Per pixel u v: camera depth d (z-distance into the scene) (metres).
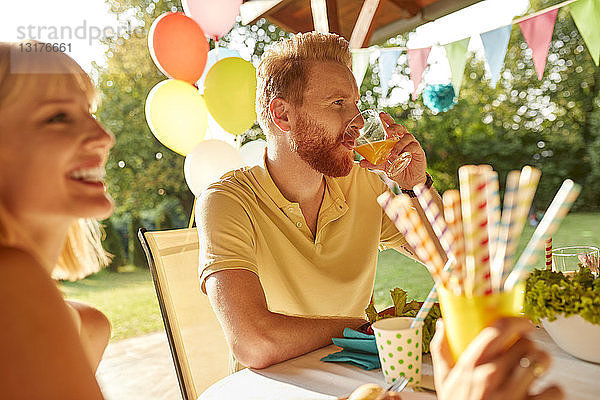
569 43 10.87
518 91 10.93
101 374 4.11
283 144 1.63
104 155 0.79
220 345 1.73
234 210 1.51
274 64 1.65
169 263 1.71
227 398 1.03
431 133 10.79
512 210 0.66
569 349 1.04
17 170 0.71
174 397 3.53
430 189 1.84
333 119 1.60
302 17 2.93
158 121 2.72
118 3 9.59
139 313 6.39
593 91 10.79
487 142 10.85
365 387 0.85
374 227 1.78
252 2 2.93
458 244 0.68
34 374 0.53
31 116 0.71
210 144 2.74
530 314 1.03
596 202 10.80
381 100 10.76
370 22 2.69
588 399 0.88
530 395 0.61
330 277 1.65
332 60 1.66
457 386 0.59
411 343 0.98
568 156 10.89
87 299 7.39
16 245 0.68
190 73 2.79
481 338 0.59
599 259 1.36
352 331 1.22
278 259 1.61
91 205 0.75
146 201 9.84
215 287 1.35
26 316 0.55
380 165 1.75
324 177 1.71
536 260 0.65
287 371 1.15
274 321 1.26
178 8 9.84
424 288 6.55
